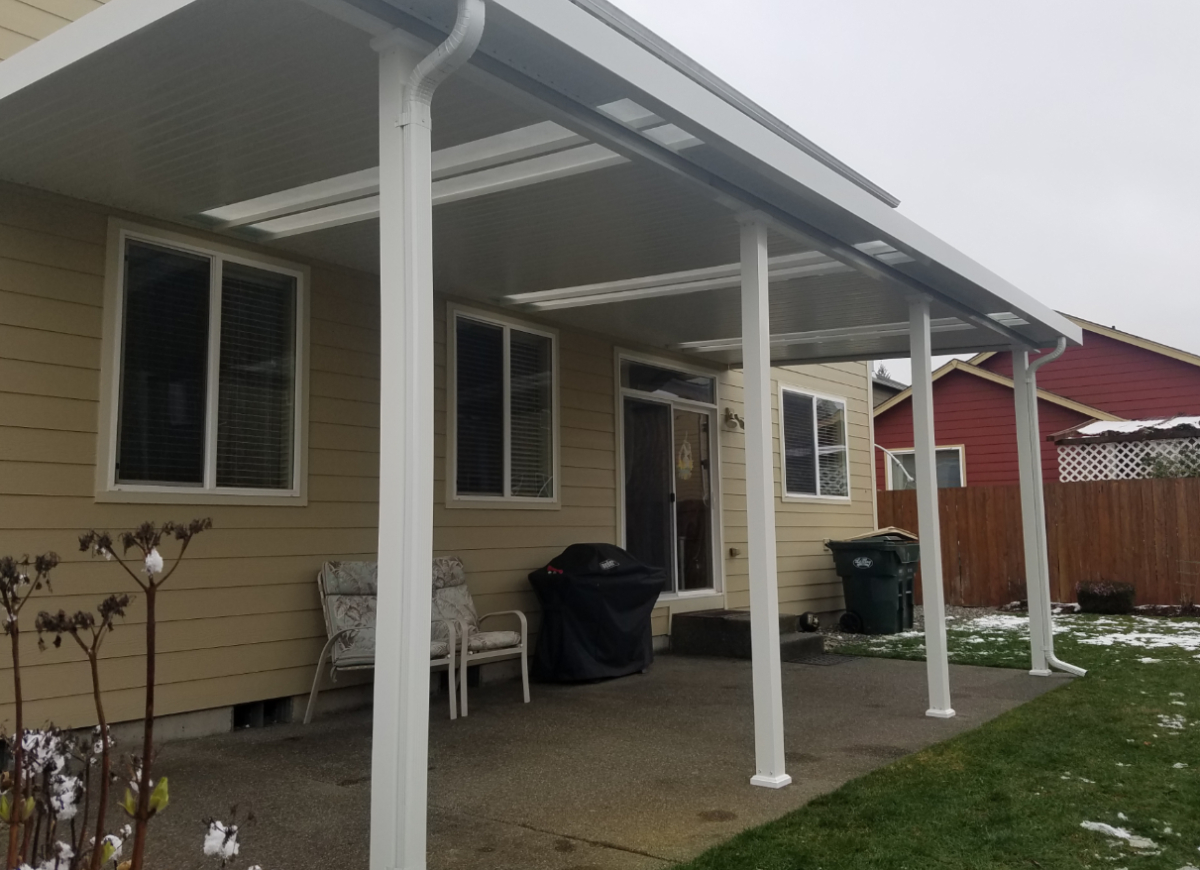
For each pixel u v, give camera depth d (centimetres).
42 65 370
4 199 480
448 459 709
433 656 604
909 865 350
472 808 418
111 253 517
